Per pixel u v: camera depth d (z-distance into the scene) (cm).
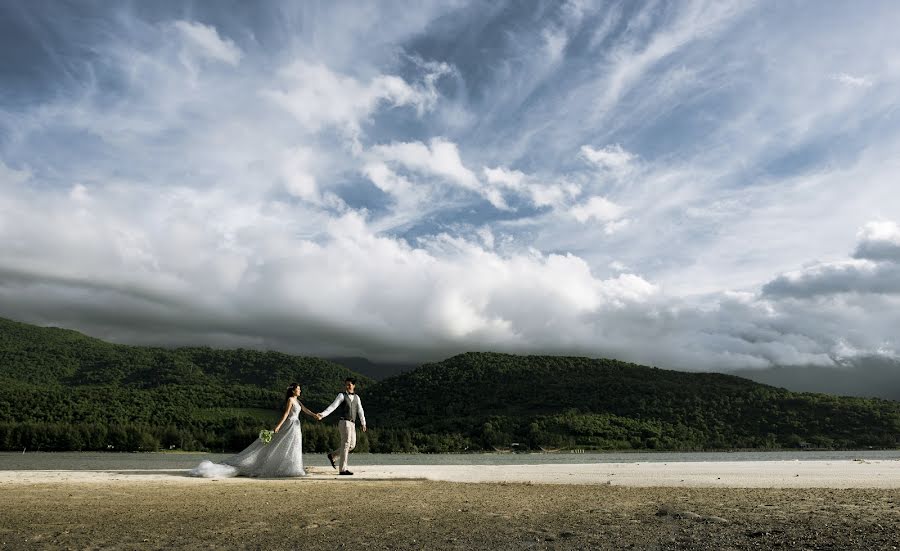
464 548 629
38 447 10962
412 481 1362
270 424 16762
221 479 1304
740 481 1400
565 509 884
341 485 1229
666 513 823
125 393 17612
